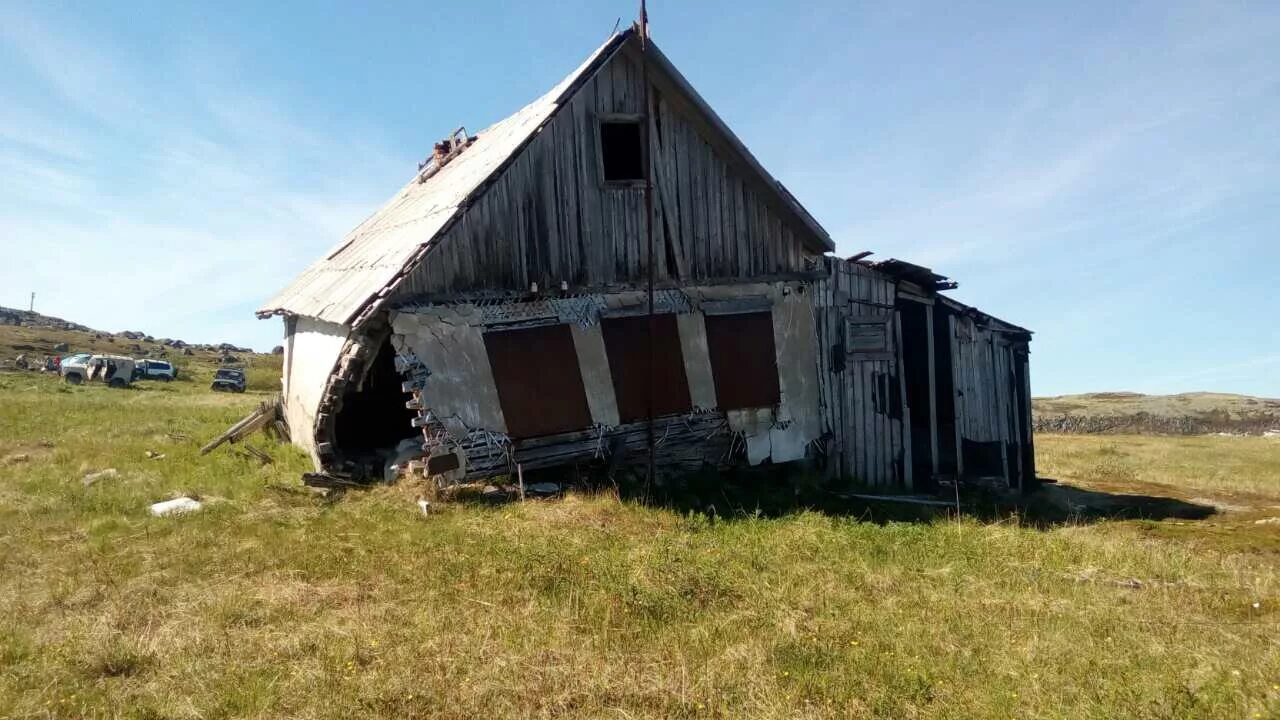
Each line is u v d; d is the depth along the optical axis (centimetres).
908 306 1658
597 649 676
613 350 1409
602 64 1409
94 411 2512
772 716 557
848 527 1118
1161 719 550
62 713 567
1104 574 923
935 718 561
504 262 1348
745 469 1506
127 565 883
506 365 1332
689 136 1491
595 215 1418
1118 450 2677
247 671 625
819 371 1577
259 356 8538
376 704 573
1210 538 1186
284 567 885
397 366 1266
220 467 1471
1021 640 708
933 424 1653
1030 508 1422
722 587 819
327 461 1391
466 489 1255
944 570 909
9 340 6619
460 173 1702
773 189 1520
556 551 924
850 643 696
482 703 581
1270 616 789
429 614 745
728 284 1512
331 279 1700
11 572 870
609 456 1384
